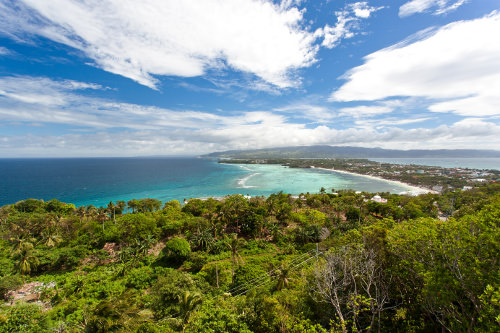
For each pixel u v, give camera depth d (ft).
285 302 72.08
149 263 164.35
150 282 135.33
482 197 316.60
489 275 39.73
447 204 330.13
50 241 184.55
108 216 254.88
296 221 241.96
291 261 136.26
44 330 93.61
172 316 94.02
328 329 61.36
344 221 258.37
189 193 527.40
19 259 152.97
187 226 218.18
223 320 69.00
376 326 59.11
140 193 519.60
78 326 80.84
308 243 177.17
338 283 63.21
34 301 124.06
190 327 72.33
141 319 77.51
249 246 186.19
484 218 47.88
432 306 50.08
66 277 147.84
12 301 123.95
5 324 96.02
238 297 91.30
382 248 67.41
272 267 132.16
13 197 460.96
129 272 148.66
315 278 69.82
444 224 54.44
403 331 54.90
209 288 118.93
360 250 68.13
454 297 43.06
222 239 202.28
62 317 106.63
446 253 46.65
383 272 64.59
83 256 167.84
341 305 64.44
